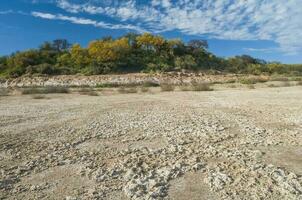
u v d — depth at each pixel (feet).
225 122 35.68
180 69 204.13
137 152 23.77
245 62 253.44
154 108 49.83
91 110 47.67
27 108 51.19
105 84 135.13
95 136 29.32
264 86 104.22
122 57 215.72
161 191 16.70
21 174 19.62
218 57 255.09
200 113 43.29
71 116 41.50
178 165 20.33
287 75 201.57
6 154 23.65
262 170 19.40
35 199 16.20
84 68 205.67
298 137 28.04
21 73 200.03
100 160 22.13
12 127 33.78
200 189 17.08
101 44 214.48
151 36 237.45
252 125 33.65
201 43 249.75
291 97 63.41
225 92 81.87
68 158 22.57
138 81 152.87
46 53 233.55
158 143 26.45
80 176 19.19
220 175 18.71
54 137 29.01
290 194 16.11
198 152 23.45
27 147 25.58
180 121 36.60
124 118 39.50
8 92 96.17
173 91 91.86
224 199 15.85
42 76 184.85
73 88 116.98
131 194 16.34
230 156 22.34
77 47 221.05
